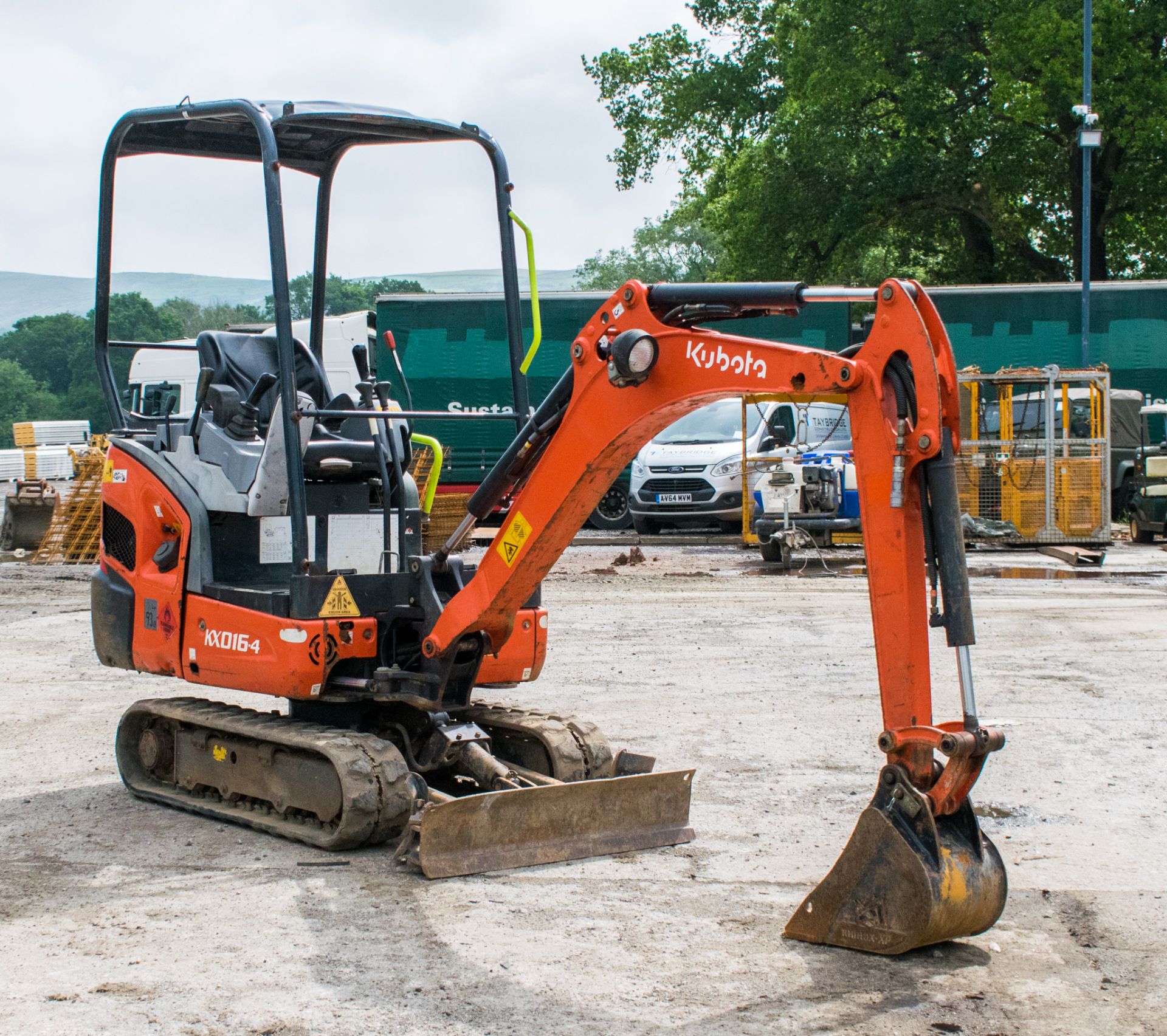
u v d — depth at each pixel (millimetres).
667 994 4426
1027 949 4863
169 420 7262
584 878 5680
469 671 6223
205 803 6770
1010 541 20188
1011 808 6828
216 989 4465
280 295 6160
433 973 4617
